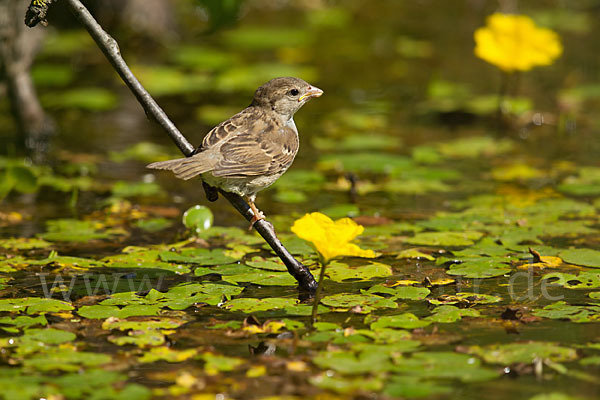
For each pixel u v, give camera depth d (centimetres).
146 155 1491
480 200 1259
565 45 2212
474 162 1467
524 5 2614
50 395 683
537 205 1224
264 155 936
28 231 1140
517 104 1709
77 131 1645
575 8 2598
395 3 2661
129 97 1866
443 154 1509
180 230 1150
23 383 701
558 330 814
